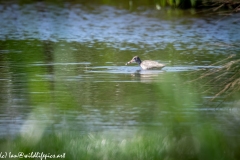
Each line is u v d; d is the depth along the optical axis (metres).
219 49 31.53
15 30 39.22
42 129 11.96
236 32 38.19
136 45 33.66
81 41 34.91
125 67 26.45
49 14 46.94
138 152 10.78
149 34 37.97
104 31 39.16
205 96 18.48
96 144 11.26
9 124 15.73
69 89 20.36
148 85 21.91
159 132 11.57
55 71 23.88
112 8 50.19
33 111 15.83
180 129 11.00
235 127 14.26
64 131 12.73
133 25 41.88
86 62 27.41
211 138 10.28
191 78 22.59
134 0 54.12
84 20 44.16
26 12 47.81
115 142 11.82
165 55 29.97
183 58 28.81
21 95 19.61
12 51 29.14
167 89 10.54
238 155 10.36
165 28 40.50
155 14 46.81
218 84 20.41
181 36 37.06
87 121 15.80
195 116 11.81
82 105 17.83
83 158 10.62
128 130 14.67
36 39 35.19
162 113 11.05
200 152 10.22
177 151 10.66
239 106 16.50
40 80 11.05
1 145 11.24
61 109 15.51
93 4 52.44
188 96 10.80
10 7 50.12
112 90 20.91
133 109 17.70
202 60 28.03
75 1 53.84
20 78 22.33
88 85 21.62
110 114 17.05
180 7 48.25
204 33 38.19
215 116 15.69
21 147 10.85
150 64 26.02
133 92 20.50
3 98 19.22
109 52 30.86
